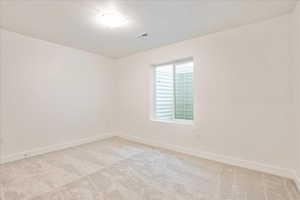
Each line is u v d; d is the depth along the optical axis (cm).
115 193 177
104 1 182
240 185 192
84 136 376
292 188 184
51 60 317
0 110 256
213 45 270
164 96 362
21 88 278
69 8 197
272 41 217
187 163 257
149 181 202
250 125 235
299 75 180
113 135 443
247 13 208
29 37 287
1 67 256
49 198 168
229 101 253
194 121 293
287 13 206
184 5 191
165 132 337
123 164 254
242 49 241
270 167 219
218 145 265
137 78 393
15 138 271
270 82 219
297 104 189
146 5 191
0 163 253
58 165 249
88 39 301
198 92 288
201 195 173
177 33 272
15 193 176
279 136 212
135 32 269
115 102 445
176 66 341
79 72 366
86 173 223
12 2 183
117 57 431
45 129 309
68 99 346
